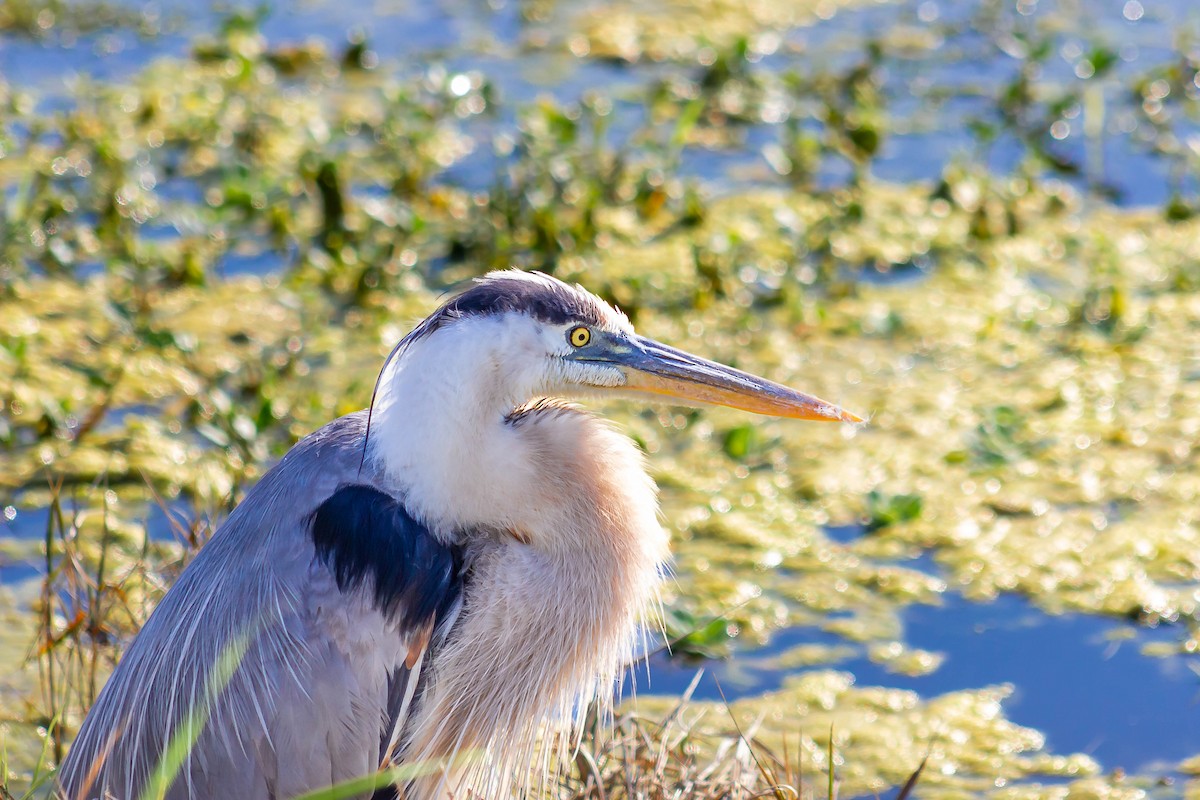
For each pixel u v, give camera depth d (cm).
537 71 1819
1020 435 1155
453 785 733
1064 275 1396
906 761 852
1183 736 871
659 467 1136
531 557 707
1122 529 1054
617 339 727
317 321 1295
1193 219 1473
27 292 1346
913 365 1259
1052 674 923
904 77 1788
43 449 1123
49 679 848
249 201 1451
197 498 997
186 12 2002
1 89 1720
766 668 930
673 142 1511
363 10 2039
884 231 1467
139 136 1619
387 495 688
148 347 1241
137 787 691
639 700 902
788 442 1171
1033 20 1936
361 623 667
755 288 1360
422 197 1506
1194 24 1906
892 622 971
